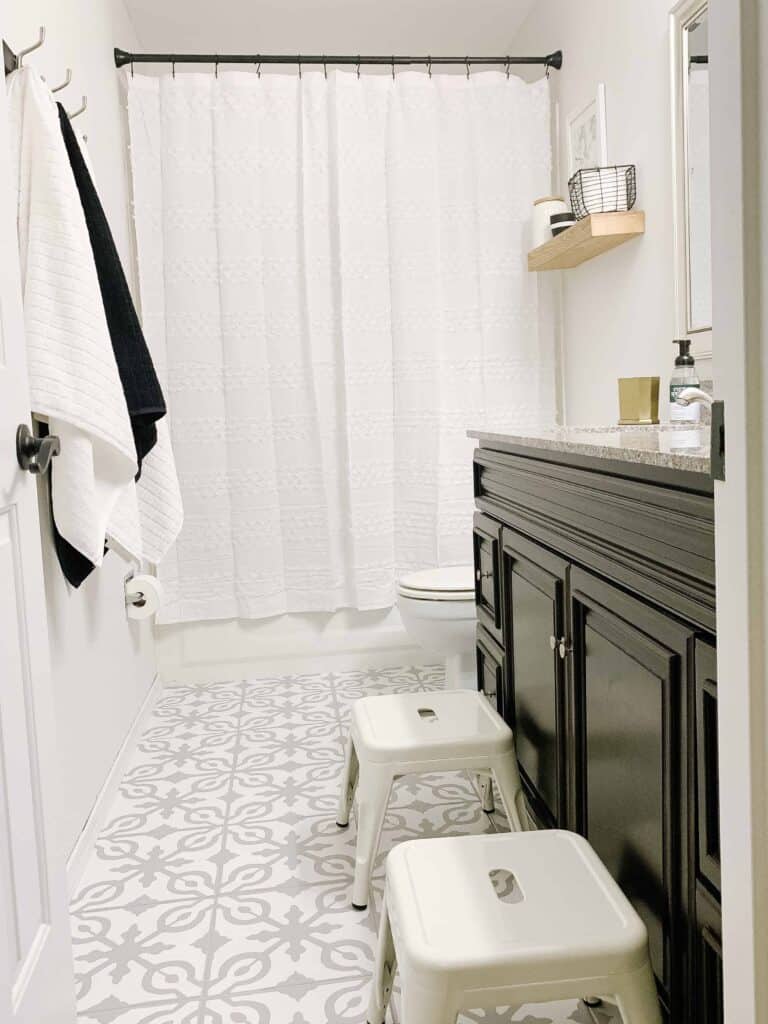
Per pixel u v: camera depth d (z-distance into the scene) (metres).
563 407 3.25
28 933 1.20
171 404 3.13
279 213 3.10
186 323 3.10
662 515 1.05
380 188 3.14
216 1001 1.45
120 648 2.58
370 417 3.22
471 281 3.21
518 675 1.83
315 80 3.06
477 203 3.16
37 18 2.01
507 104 3.13
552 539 1.54
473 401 3.25
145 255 3.07
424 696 1.94
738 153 0.67
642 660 1.13
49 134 1.74
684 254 2.20
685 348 1.97
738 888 0.74
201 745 2.65
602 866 1.20
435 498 3.24
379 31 3.37
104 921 1.70
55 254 1.72
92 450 1.83
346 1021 1.39
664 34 2.27
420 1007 1.00
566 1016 1.39
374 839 1.69
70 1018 1.34
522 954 1.00
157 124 3.03
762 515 0.69
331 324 3.18
